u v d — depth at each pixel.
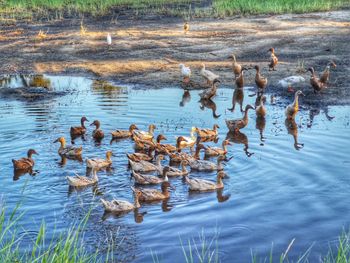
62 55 38.25
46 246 13.52
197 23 48.34
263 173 17.80
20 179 17.67
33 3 60.09
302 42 38.75
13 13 56.25
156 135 21.81
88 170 18.50
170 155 19.31
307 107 25.33
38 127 22.80
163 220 14.96
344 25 44.03
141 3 61.03
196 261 12.91
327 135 21.27
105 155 19.86
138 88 29.53
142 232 14.34
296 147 20.02
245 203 15.77
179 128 22.69
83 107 25.80
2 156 19.61
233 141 21.16
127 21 51.00
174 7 58.25
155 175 18.23
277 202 15.74
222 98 27.41
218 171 18.19
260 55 35.78
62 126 22.95
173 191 16.86
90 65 35.25
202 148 20.39
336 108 24.91
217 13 51.88
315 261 12.78
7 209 15.56
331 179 17.11
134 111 25.05
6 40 44.03
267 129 22.45
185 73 30.09
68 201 16.19
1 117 24.31
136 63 35.19
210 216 15.09
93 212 15.50
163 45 40.03
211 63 34.41
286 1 53.84
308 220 14.66
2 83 31.53
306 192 16.31
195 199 16.22
